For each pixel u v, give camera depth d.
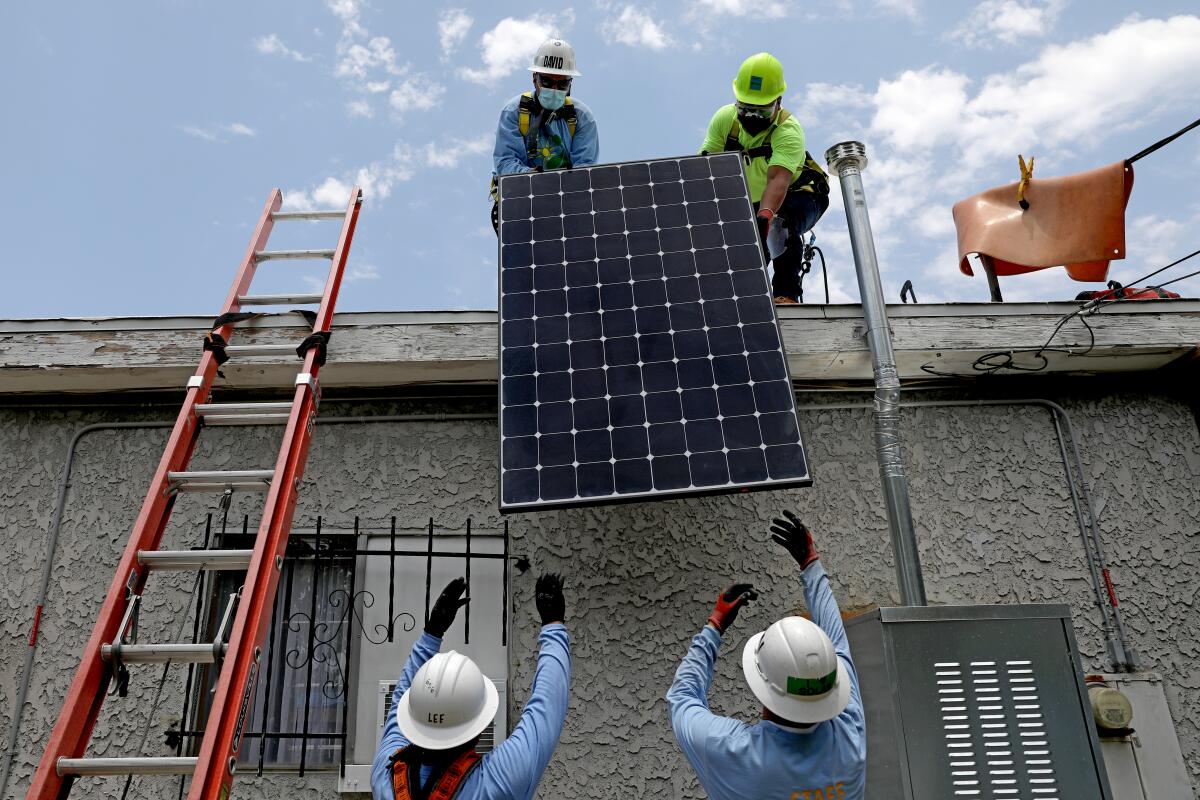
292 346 3.68
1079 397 4.33
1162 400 4.32
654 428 3.47
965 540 4.05
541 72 4.93
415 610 3.91
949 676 2.97
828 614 2.74
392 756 2.44
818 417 4.26
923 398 4.32
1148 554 4.04
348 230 4.29
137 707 3.72
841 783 2.44
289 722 3.84
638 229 4.12
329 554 3.97
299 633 3.98
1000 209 4.91
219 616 3.93
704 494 3.32
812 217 5.44
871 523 4.06
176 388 4.17
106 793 3.59
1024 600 3.96
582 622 3.85
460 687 2.47
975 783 2.86
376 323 3.97
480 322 3.99
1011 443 4.23
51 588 3.91
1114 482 4.16
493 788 2.32
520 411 3.56
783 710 2.43
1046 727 2.93
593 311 3.83
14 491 4.06
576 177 4.39
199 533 3.99
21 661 3.80
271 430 4.14
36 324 3.94
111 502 4.05
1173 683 3.83
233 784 3.62
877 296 3.95
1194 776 3.69
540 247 4.09
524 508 3.33
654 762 3.67
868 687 3.11
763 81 5.05
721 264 3.94
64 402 4.22
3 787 3.60
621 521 4.03
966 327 4.02
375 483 4.08
